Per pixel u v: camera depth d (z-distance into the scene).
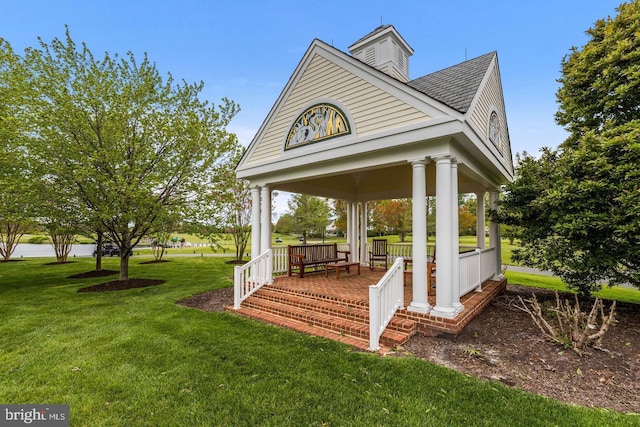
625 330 4.86
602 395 2.98
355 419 2.63
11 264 15.81
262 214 7.66
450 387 3.12
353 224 11.20
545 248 6.64
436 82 6.23
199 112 10.38
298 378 3.36
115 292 8.43
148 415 2.74
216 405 2.88
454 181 4.84
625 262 5.62
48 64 8.64
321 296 5.86
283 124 7.06
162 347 4.30
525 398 2.90
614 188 4.88
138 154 9.16
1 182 7.41
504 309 5.97
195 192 10.16
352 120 5.65
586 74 6.28
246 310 6.18
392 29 8.34
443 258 4.59
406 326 4.48
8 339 4.73
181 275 11.69
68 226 9.27
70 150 8.38
